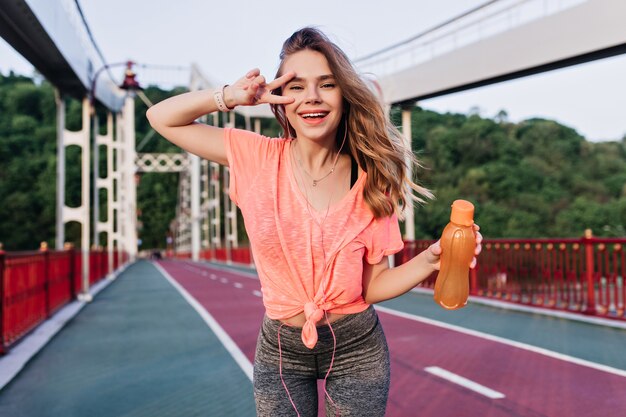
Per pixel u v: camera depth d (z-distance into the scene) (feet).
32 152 246.06
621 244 29.07
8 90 273.33
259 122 132.16
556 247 33.83
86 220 51.16
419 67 53.83
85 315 39.04
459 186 169.07
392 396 16.35
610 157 186.50
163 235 404.57
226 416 14.96
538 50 40.86
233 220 173.88
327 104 5.98
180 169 249.14
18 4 31.78
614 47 35.68
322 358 6.18
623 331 27.07
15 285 26.50
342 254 6.02
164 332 30.42
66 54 43.60
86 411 15.81
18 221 232.12
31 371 21.12
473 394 16.46
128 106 171.73
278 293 6.13
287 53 6.13
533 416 14.37
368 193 6.16
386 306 39.17
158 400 16.78
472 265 5.72
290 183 6.19
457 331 27.76
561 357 21.40
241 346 25.52
